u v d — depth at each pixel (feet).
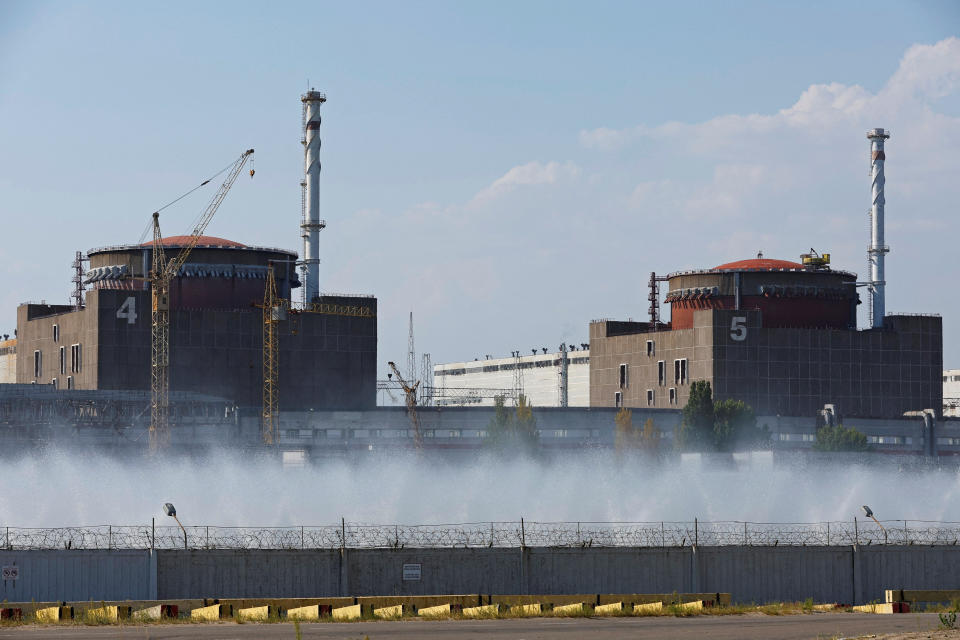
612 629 428.56
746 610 512.63
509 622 463.01
